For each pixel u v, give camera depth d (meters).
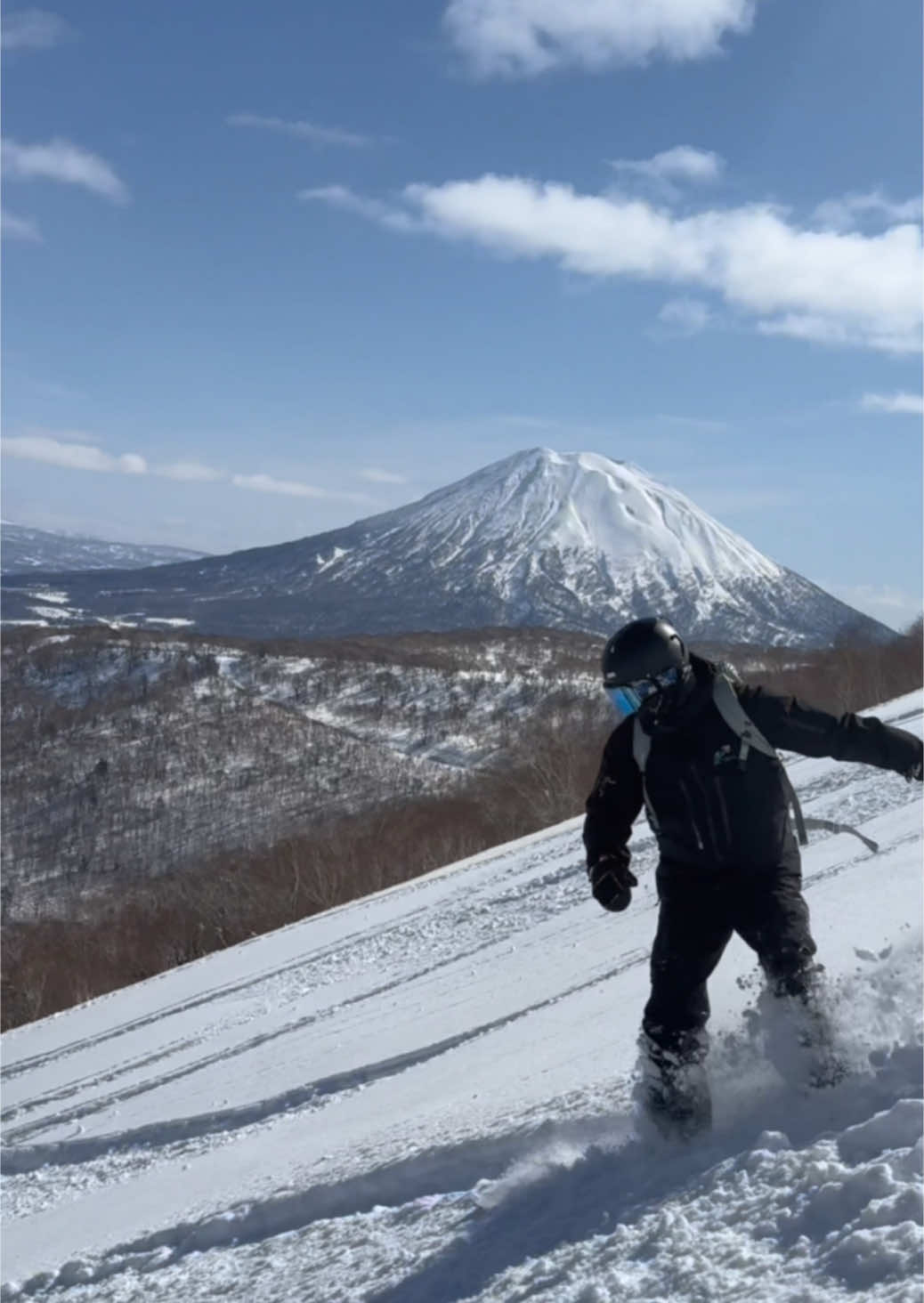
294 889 33.03
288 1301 3.61
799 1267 2.50
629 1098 4.20
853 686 30.80
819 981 3.41
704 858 3.54
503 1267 3.16
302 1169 5.61
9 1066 16.98
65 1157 9.70
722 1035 3.70
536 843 22.45
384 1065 8.72
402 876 32.38
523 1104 5.11
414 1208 4.05
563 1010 7.94
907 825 11.12
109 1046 15.66
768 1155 3.03
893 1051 3.32
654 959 3.61
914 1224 2.46
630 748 3.69
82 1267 4.93
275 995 15.18
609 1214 3.17
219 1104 9.49
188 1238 4.81
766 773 3.52
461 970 12.42
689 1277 2.62
